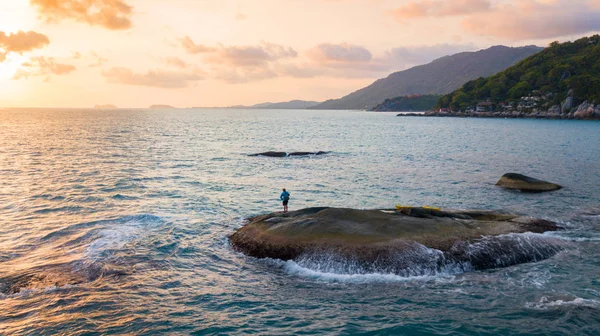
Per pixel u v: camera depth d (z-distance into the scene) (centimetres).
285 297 1645
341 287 1727
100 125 14925
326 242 1970
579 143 8331
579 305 1548
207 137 10062
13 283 1716
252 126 15962
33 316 1464
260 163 5525
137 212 2919
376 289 1702
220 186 3950
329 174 4675
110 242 2253
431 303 1580
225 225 2653
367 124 18200
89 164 5212
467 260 1905
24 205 3077
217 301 1608
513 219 2481
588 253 2094
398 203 3297
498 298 1614
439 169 5044
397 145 8194
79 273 1833
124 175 4447
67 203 3153
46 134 10175
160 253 2117
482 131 12506
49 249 2133
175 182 4112
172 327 1411
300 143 8725
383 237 1984
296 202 3328
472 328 1396
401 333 1372
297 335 1366
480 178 4416
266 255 2047
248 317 1485
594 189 3794
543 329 1383
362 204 3269
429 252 1903
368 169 5041
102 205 3112
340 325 1426
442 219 2306
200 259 2053
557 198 3425
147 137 9650
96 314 1488
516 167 5184
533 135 10625
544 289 1692
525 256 2005
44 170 4688
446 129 13825
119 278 1800
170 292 1683
